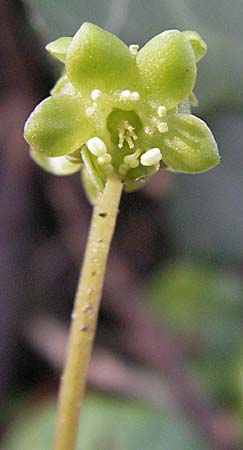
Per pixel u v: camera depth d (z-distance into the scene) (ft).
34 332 0.27
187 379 0.25
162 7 0.18
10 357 0.26
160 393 0.24
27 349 0.26
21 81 0.26
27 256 0.27
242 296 0.27
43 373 0.27
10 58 0.26
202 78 0.19
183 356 0.26
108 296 0.27
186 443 0.23
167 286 0.27
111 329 0.27
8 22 0.24
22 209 0.27
